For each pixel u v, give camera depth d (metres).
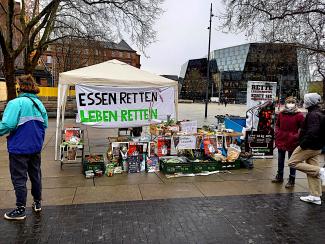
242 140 8.91
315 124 5.14
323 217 4.64
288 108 6.21
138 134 9.89
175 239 3.87
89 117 7.20
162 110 7.87
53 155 8.74
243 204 5.13
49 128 15.60
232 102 88.19
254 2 13.64
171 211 4.77
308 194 5.71
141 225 4.25
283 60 17.62
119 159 7.12
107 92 7.30
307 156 5.27
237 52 91.75
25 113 4.23
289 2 13.26
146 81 7.57
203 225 4.29
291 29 14.30
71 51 34.62
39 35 24.20
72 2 17.41
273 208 4.97
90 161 6.84
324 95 22.86
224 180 6.54
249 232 4.11
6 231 4.02
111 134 13.79
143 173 6.96
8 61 14.90
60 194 5.47
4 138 11.47
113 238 3.87
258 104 8.75
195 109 39.66
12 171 4.33
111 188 5.86
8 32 14.98
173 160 7.14
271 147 8.83
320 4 13.28
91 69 7.61
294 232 4.14
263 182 6.45
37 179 4.59
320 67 19.17
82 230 4.07
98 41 19.62
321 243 3.85
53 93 29.14
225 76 94.44
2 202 5.02
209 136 7.76
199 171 7.05
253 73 86.62
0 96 23.44
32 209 4.76
